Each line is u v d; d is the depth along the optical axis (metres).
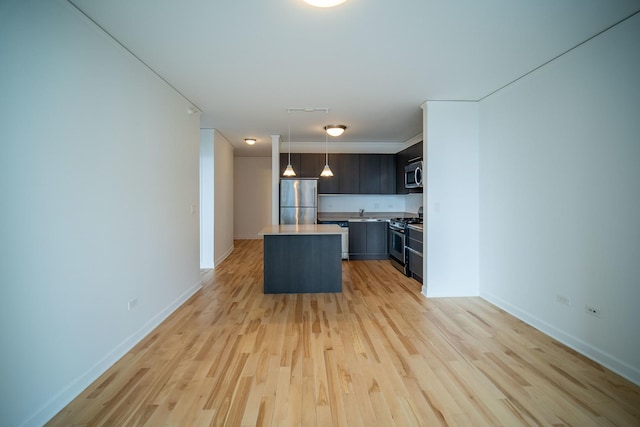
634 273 2.17
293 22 2.21
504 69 3.02
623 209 2.23
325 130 5.67
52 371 1.84
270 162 9.09
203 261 5.74
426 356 2.53
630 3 2.00
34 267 1.73
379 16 2.14
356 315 3.44
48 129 1.83
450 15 2.13
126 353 2.58
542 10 2.07
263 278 4.71
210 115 4.66
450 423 1.78
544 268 2.96
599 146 2.40
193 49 2.61
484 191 3.88
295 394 2.04
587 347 2.52
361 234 6.59
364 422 1.79
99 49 2.28
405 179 6.12
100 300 2.28
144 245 2.91
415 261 4.92
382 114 4.60
